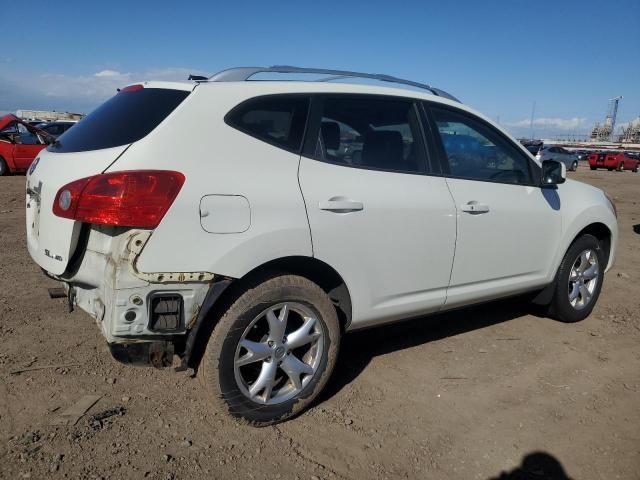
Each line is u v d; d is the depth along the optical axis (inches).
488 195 153.9
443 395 137.8
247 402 115.6
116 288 101.1
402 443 116.9
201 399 130.3
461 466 110.3
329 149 126.2
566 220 177.5
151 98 117.5
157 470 103.9
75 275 110.7
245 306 111.9
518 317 195.5
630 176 1314.0
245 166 112.8
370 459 111.1
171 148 106.0
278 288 114.8
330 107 128.4
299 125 122.6
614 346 172.7
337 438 117.6
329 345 124.1
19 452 106.5
